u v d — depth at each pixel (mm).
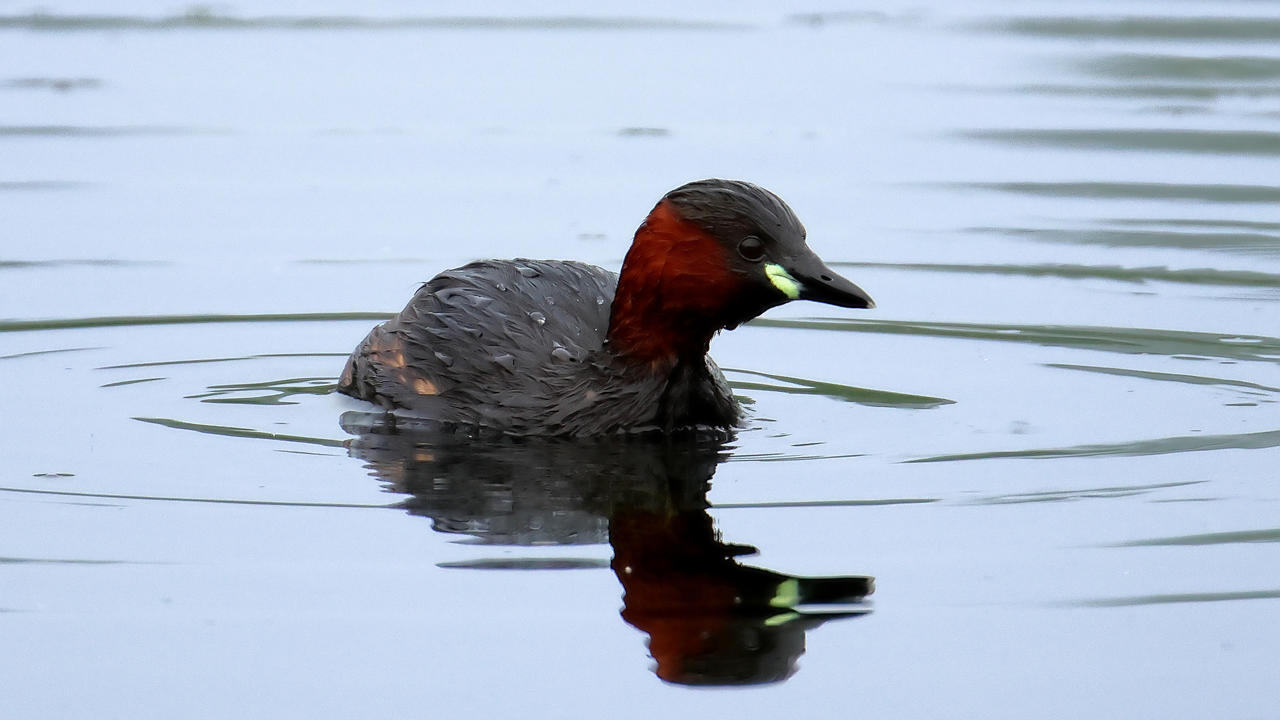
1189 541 9336
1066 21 24156
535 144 19156
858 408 12023
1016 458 10758
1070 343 13578
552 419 11328
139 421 11609
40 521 9664
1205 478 10297
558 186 17672
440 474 10492
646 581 8805
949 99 20688
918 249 16031
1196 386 12359
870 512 9781
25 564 9094
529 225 16469
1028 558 9125
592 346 11664
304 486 10289
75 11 24891
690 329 11172
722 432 11445
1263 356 13086
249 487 10250
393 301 14789
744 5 25500
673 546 9266
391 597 8672
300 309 14531
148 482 10320
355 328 14148
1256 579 8859
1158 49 22609
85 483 10305
